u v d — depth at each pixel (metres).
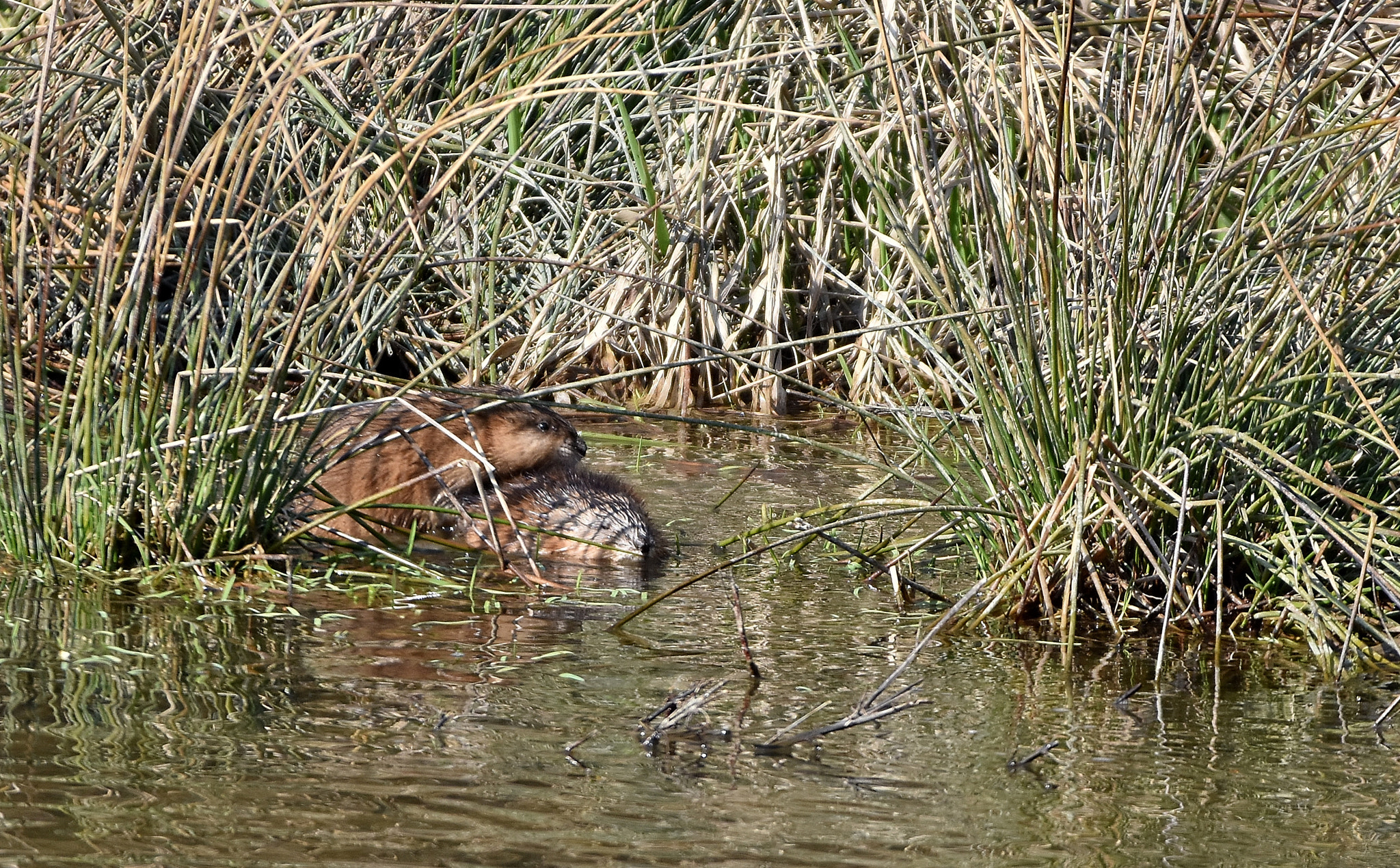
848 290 18.09
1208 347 9.46
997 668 8.31
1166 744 7.11
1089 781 6.55
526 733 6.84
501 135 17.92
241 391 9.52
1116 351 9.25
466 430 11.80
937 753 6.85
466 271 17.45
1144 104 9.80
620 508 11.00
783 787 6.33
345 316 9.84
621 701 7.39
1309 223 9.71
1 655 7.60
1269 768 6.79
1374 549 9.21
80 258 9.35
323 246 9.42
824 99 17.03
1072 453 9.31
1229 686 8.12
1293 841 5.94
